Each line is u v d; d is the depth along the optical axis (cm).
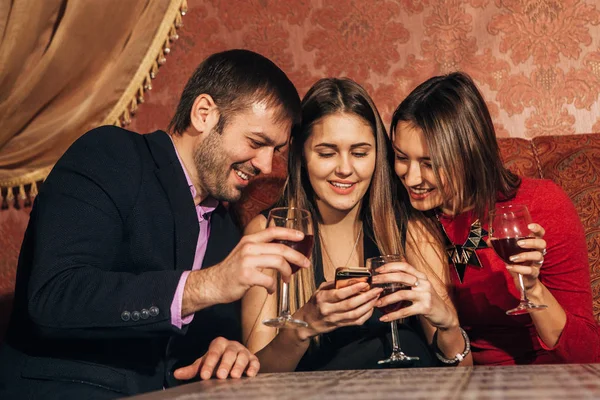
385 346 189
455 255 210
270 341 201
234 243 189
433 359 190
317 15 290
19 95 268
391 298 164
